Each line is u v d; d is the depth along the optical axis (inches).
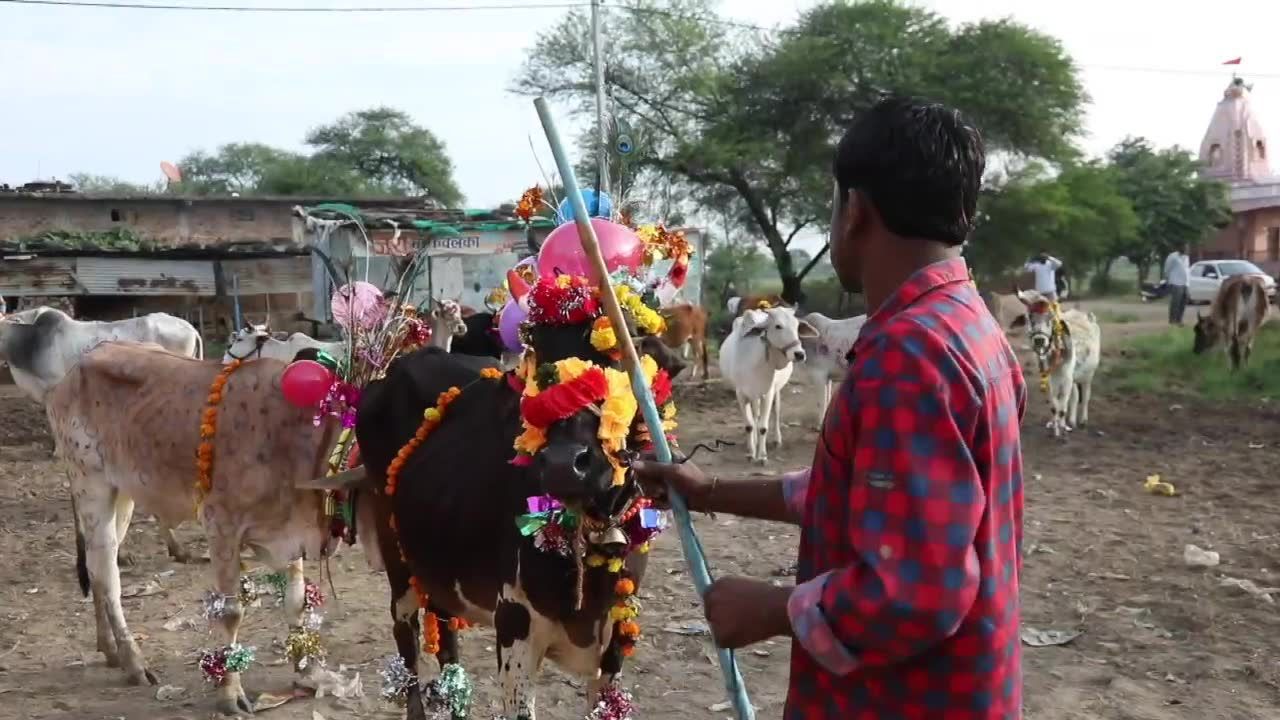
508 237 753.6
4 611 268.4
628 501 133.2
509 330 169.9
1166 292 1557.6
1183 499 355.3
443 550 153.2
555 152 98.3
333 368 195.3
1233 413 532.1
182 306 1101.1
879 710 72.4
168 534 304.5
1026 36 1216.8
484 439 151.9
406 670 177.3
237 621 199.6
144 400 209.5
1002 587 71.2
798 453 480.1
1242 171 2169.0
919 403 66.9
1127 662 212.8
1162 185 1894.7
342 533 195.8
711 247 1571.1
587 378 126.8
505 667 138.6
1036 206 1224.8
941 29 1256.2
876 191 74.0
